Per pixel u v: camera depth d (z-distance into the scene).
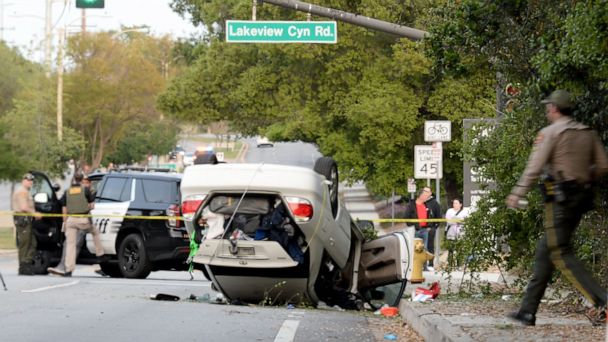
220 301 38.91
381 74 87.81
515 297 36.44
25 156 112.75
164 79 158.88
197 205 34.94
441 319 27.98
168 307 34.06
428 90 86.69
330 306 38.62
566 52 26.25
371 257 39.25
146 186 52.78
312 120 91.50
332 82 89.94
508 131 35.69
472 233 37.47
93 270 64.75
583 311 29.91
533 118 32.22
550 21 30.06
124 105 156.00
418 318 29.80
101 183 53.97
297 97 93.00
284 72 93.38
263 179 34.25
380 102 85.38
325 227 35.25
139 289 42.94
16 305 33.06
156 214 51.94
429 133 63.06
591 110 27.72
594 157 22.41
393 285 40.94
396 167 90.88
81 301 35.19
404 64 84.19
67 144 122.44
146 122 167.00
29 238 52.97
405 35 51.44
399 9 83.50
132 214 52.22
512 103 36.31
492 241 37.31
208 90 103.44
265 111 96.25
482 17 31.23
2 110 122.25
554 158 22.20
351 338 27.67
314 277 36.00
